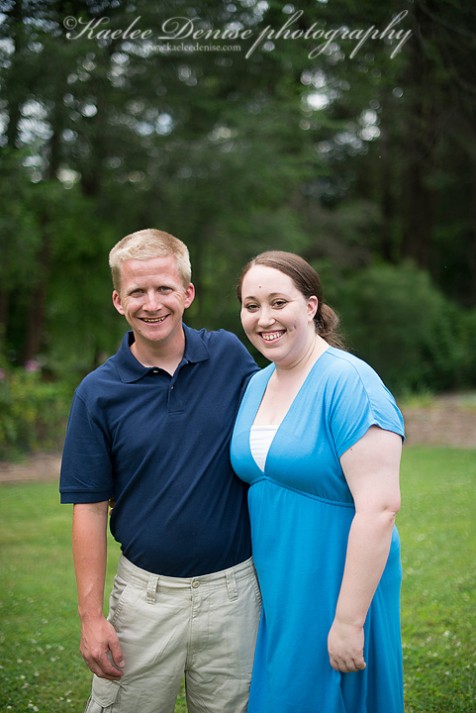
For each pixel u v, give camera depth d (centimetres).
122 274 211
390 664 200
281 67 854
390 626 203
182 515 207
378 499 184
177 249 215
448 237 2078
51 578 455
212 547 209
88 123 797
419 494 656
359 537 183
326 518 195
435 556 472
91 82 713
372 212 1658
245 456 204
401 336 1441
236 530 214
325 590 195
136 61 800
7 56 584
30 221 831
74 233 1045
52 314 1196
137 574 213
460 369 1622
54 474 771
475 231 1972
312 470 193
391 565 204
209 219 1055
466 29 409
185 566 208
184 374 214
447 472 762
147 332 210
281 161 1077
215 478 211
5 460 818
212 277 1214
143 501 210
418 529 539
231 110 995
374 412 187
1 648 353
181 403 212
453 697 294
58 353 1165
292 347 203
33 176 778
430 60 460
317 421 194
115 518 219
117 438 210
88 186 1037
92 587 209
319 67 625
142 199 1021
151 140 970
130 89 866
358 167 1841
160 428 209
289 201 1471
